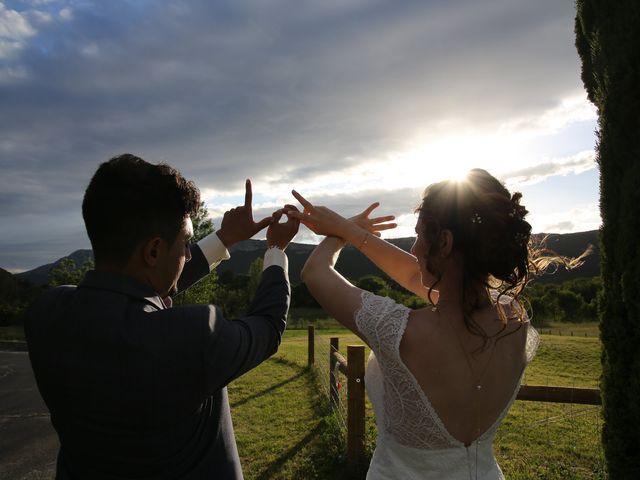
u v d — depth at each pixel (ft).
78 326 3.99
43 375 4.05
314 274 4.89
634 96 7.07
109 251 4.21
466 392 4.23
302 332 92.68
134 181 4.13
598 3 7.64
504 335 4.45
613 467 7.48
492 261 4.23
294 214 5.54
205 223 57.77
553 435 19.70
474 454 4.32
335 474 15.97
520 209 4.51
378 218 6.18
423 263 4.66
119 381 3.83
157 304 4.30
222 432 4.53
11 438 24.39
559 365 37.86
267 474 16.63
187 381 3.91
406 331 4.24
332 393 23.49
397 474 4.37
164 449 3.97
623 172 7.25
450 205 4.36
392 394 4.34
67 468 4.21
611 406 7.51
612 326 7.43
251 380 34.91
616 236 7.37
